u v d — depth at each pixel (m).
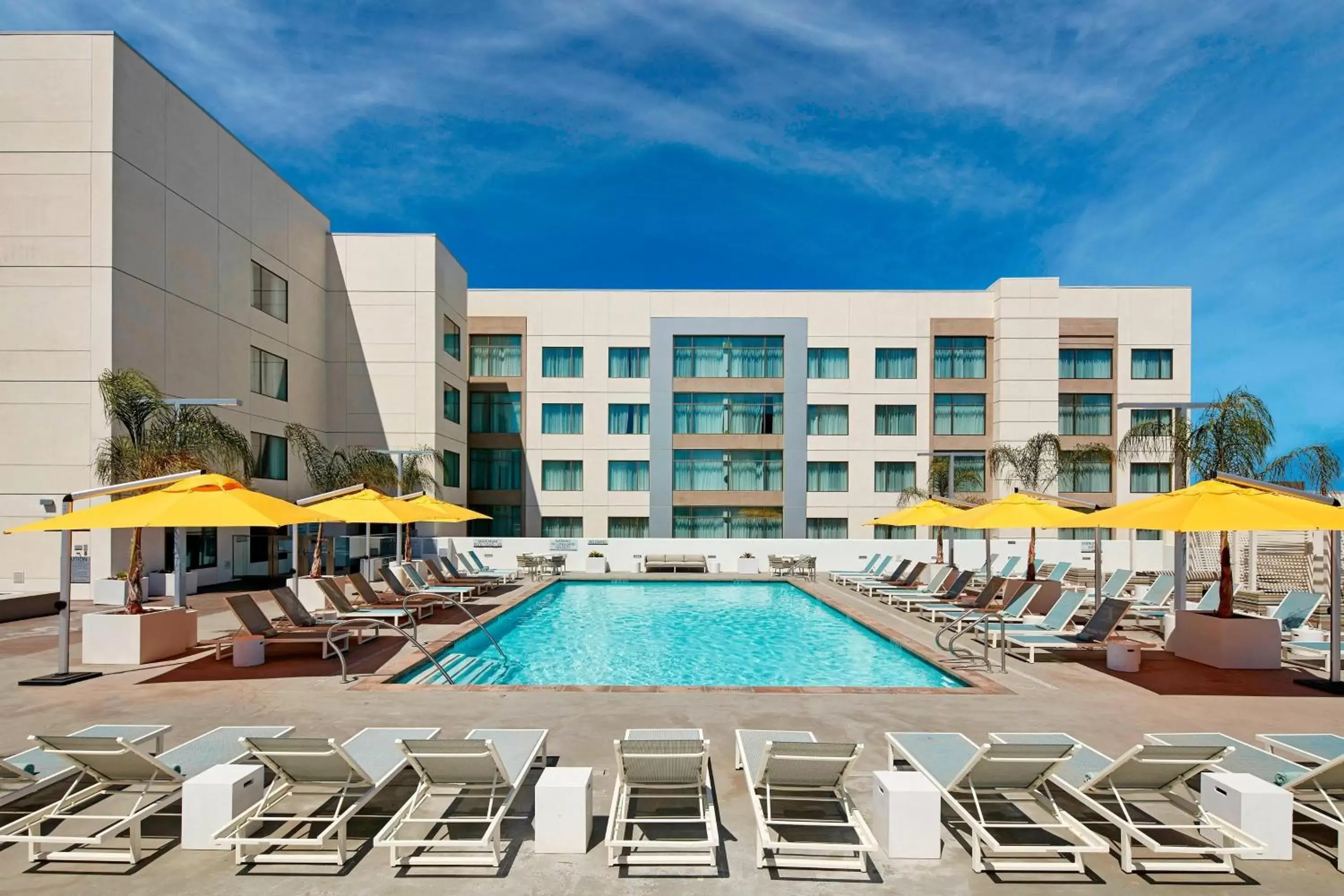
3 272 17.42
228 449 14.80
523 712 7.60
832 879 4.27
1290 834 4.45
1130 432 15.30
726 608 18.53
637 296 32.75
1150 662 10.49
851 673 11.37
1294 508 8.26
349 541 23.36
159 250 18.81
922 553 25.09
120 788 4.88
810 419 32.53
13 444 17.33
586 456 32.56
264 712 7.57
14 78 17.61
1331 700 8.23
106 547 17.20
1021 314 31.47
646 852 4.55
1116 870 4.40
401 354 27.36
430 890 4.12
